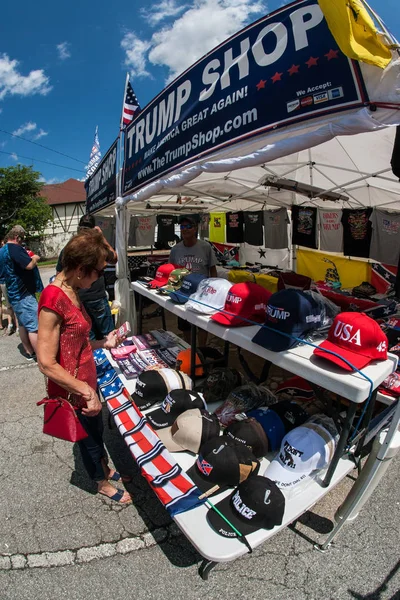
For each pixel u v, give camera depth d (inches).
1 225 1064.2
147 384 91.1
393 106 52.4
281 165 141.9
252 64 77.4
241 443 69.2
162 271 134.1
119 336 98.8
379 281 213.6
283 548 74.5
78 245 67.8
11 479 99.1
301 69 65.7
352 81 57.2
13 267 168.1
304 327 65.8
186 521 58.1
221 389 95.3
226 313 80.0
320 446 66.7
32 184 1075.9
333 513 83.1
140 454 73.4
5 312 303.9
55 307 65.7
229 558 52.6
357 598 64.1
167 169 120.0
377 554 72.8
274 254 295.1
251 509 56.3
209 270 164.1
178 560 73.1
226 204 288.7
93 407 70.3
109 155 211.0
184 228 155.8
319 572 69.2
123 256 193.3
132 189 161.2
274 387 145.4
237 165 81.7
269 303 69.7
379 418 77.4
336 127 59.3
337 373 55.9
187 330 167.3
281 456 67.0
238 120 82.9
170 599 64.9
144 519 84.2
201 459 67.6
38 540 78.5
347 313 63.1
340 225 221.3
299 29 65.7
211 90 92.4
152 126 132.0
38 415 133.7
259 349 68.1
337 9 48.3
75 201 1433.3
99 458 85.0
